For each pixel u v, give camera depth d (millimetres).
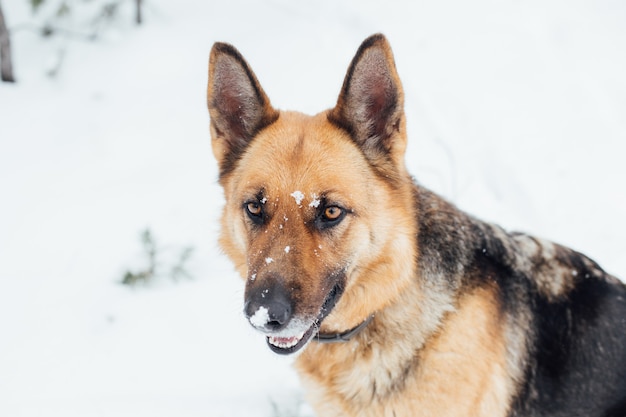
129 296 5316
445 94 7219
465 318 3330
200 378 4676
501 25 7902
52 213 5996
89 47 7582
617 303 3699
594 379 3609
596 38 7863
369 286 3281
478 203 6285
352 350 3418
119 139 6715
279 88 7098
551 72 7438
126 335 5004
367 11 8102
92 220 5938
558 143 6781
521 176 6496
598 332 3633
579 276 3719
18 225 5883
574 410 3635
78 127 6816
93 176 6395
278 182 3127
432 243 3436
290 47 7586
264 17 8078
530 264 3686
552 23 7996
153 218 5961
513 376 3525
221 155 3549
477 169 6637
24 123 6801
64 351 4859
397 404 3379
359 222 3158
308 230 3092
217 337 5004
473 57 7586
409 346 3330
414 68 7461
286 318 2938
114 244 5723
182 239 5766
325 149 3197
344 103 3248
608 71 7508
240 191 3283
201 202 6125
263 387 4602
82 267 5527
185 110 7000
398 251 3250
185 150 6641
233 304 5242
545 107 7129
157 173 6422
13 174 6340
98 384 4605
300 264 3018
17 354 4812
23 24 7648
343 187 3123
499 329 3443
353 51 7629
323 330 3424
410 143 6746
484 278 3453
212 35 7781
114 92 7160
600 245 5930
